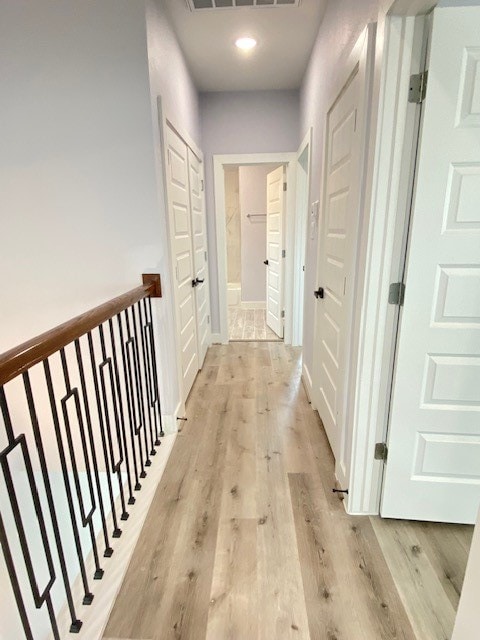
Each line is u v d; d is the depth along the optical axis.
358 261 1.52
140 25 1.74
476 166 1.19
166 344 2.17
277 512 1.66
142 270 2.06
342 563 1.40
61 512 2.31
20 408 2.27
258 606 1.25
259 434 2.30
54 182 1.96
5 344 2.21
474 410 1.41
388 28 1.14
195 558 1.43
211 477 1.91
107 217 2.00
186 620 1.21
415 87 1.18
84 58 1.79
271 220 4.49
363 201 1.45
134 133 1.87
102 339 1.43
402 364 1.39
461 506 1.53
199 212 3.39
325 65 2.20
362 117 1.37
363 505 1.63
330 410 2.09
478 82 1.12
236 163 3.69
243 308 6.16
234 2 2.11
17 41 1.78
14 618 1.55
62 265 2.08
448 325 1.34
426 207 1.24
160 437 2.28
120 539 1.52
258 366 3.47
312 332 2.70
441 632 1.16
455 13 1.08
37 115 1.88
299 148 3.40
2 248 2.06
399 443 1.49
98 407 1.38
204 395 2.87
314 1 2.11
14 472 2.29
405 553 1.44
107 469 1.46
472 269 1.27
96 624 1.20
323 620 1.20
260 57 2.81
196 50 2.68
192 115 3.08
